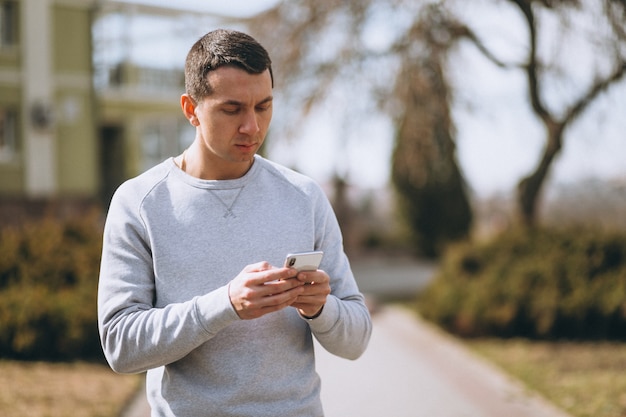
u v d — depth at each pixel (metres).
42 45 17.31
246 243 1.69
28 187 17.16
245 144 1.62
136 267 1.66
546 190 10.21
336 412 4.77
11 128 17.17
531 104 7.96
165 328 1.54
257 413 1.64
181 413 1.65
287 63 9.45
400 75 8.48
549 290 7.25
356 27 8.87
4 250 6.65
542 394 5.02
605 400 4.68
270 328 1.67
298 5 9.38
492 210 17.50
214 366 1.64
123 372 1.64
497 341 7.25
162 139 21.20
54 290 6.50
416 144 8.80
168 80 20.14
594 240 7.57
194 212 1.69
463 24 8.34
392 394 5.22
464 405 4.86
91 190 18.14
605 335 7.01
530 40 7.45
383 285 13.14
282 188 1.78
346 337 1.73
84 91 18.03
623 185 8.23
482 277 7.89
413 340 7.53
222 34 1.61
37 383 4.96
